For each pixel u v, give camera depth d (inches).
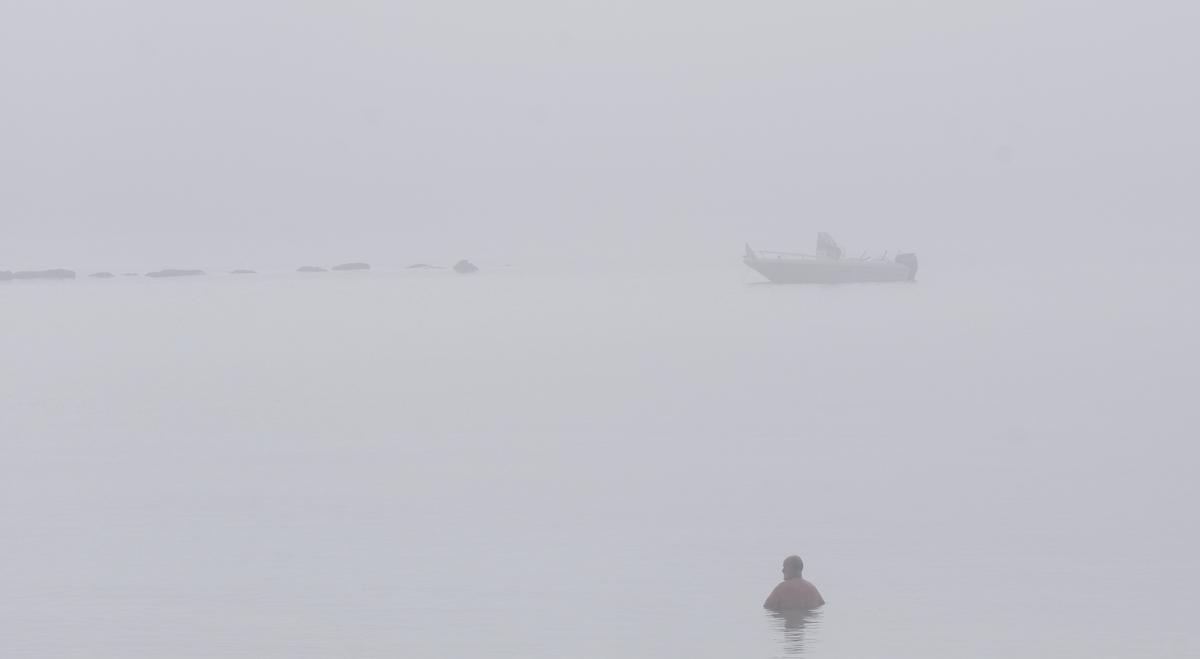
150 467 2994.6
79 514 2463.1
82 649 1670.8
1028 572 1967.3
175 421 3846.0
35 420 3929.6
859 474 2780.5
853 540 2180.1
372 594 1893.5
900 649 1637.6
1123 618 1742.1
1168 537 2171.5
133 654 1648.6
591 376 5093.5
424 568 2028.8
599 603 1839.3
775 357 5812.0
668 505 2474.2
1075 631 1692.9
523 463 2970.0
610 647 1658.5
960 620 1743.4
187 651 1658.5
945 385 4628.4
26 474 2923.2
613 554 2103.8
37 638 1715.1
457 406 4143.7
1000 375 4960.6
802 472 2810.0
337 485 2723.9
